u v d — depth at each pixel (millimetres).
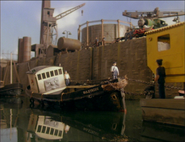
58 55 28906
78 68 24359
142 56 16969
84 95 11016
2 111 12656
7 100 20969
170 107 6809
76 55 25078
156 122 7344
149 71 16328
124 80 9727
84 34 37312
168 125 6871
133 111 10891
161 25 21016
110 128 7277
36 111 12516
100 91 10391
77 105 11977
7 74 44531
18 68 40750
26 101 19797
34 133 7266
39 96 14672
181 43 7047
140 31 18344
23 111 12602
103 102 10867
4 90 27234
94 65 21953
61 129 7621
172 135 5934
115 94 10312
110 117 9359
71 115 10398
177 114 6613
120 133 6527
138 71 17141
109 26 34938
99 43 24922
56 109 13250
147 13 24422
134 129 6906
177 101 6609
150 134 6207
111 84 10070
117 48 19234
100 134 6594
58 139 6344
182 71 6996
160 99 7172
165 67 7609
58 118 9797
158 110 7266
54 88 15516
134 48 17672
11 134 7207
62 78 16078
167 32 7539
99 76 21078
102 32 33094
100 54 21281
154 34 8078
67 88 13461
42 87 15219
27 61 40906
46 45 41375
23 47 43781
